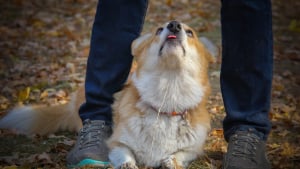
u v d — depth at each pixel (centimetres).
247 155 461
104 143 500
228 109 479
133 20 508
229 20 464
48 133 626
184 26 512
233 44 466
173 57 478
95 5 1567
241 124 478
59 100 766
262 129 477
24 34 1217
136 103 488
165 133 475
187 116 482
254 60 462
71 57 1031
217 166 488
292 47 1091
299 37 1191
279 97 773
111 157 480
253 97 472
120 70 513
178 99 479
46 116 631
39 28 1298
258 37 458
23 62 991
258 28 457
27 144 567
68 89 822
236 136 473
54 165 492
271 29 466
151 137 475
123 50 509
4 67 952
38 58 1023
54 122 634
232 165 458
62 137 596
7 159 505
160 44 488
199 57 509
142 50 517
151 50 497
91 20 1384
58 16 1437
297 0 1616
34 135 604
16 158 512
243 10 454
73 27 1309
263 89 470
